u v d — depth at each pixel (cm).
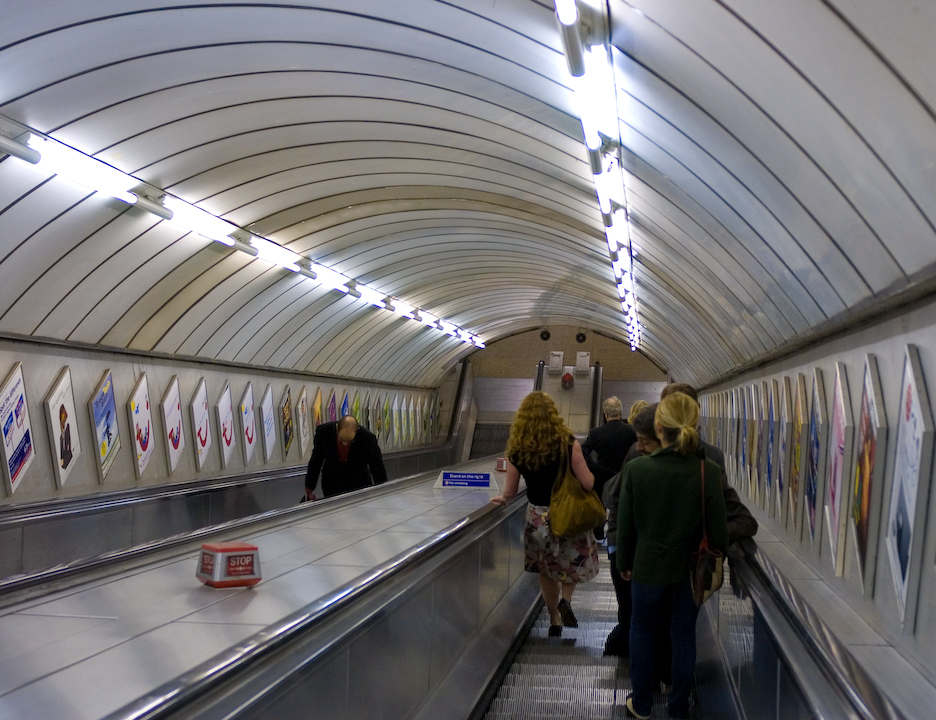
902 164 349
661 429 477
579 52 531
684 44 461
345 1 623
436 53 699
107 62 686
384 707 411
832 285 532
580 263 1666
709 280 978
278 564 506
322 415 2134
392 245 1583
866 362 477
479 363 3422
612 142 730
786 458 780
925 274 356
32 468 1026
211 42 691
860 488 485
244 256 1311
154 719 230
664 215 862
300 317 1747
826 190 452
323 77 786
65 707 264
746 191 588
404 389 2908
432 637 504
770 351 865
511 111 802
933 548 357
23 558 802
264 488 1368
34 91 693
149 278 1168
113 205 958
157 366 1352
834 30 329
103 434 1177
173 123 829
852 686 264
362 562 514
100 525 918
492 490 977
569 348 3341
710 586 452
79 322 1114
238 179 1028
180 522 1088
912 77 306
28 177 820
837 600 523
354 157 1049
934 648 351
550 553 672
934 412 368
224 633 349
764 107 448
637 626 488
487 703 548
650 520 473
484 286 2281
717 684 525
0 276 916
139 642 334
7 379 980
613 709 534
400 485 985
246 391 1695
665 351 2567
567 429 636
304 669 312
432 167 1097
